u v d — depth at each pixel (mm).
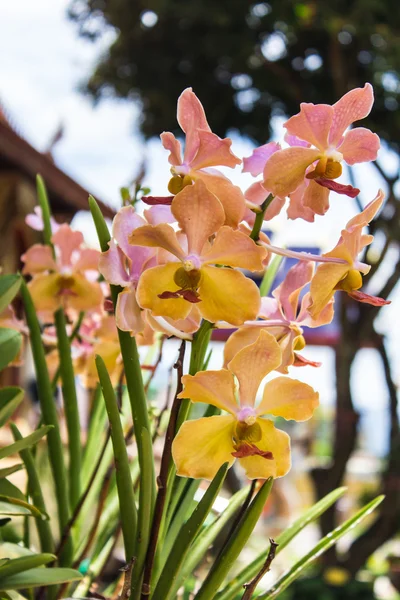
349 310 2676
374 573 3258
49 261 657
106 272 498
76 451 614
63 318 639
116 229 512
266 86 2959
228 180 494
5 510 517
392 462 2686
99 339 646
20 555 547
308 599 2400
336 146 500
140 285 482
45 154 2449
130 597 486
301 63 2949
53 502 902
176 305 484
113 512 636
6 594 514
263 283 626
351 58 2803
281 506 3688
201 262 487
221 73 3033
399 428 2746
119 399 612
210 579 473
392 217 2557
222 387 489
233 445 488
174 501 536
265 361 493
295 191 530
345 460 2660
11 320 660
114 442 489
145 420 493
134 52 3021
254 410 493
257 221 498
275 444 492
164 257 495
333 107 492
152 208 527
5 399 537
